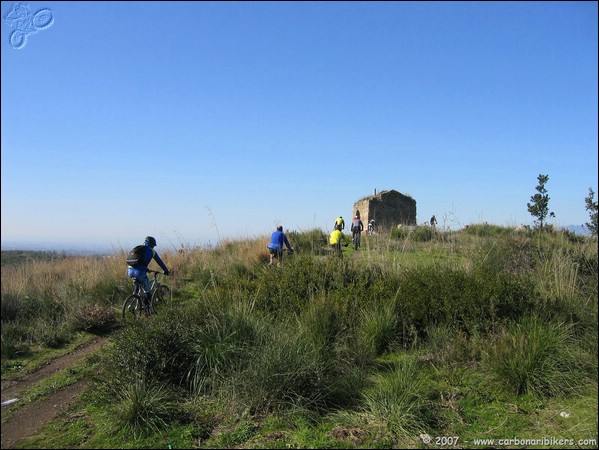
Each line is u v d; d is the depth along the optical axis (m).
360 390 5.09
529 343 5.32
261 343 5.57
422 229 15.41
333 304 7.05
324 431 4.41
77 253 16.20
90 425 4.58
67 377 6.04
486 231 14.75
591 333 5.85
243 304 6.67
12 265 12.62
